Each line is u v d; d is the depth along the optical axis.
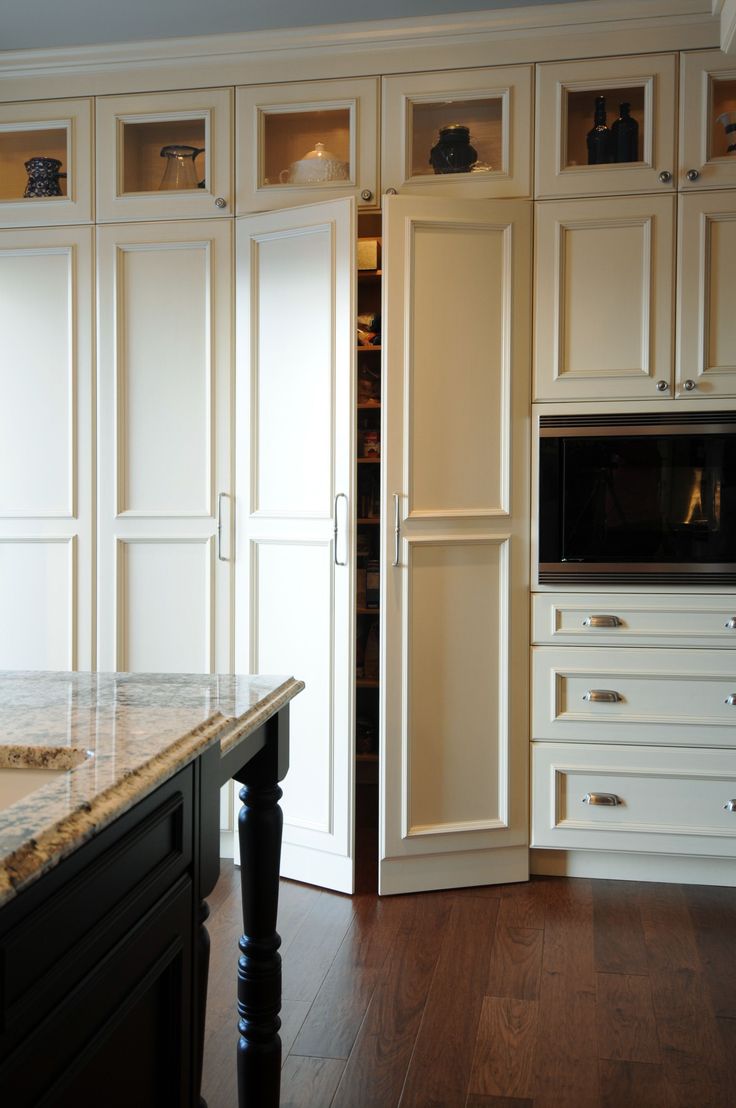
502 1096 1.90
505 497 3.03
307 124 3.23
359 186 3.14
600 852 3.13
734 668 2.99
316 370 3.01
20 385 3.34
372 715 3.53
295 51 3.15
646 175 3.01
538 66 3.05
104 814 0.93
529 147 3.06
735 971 2.46
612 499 3.02
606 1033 2.14
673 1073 1.98
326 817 3.03
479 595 3.03
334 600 2.99
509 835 3.06
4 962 0.78
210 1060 2.02
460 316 2.99
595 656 3.04
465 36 3.06
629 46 3.01
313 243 3.01
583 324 3.05
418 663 2.99
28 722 1.32
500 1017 2.21
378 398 3.49
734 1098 1.89
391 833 2.97
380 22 3.07
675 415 3.00
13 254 3.32
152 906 1.11
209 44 3.17
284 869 3.16
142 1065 1.11
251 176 3.19
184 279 3.25
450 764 3.02
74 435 3.31
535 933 2.69
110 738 1.22
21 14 3.03
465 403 3.01
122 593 3.30
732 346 3.00
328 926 2.74
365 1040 2.11
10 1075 0.79
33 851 0.80
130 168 3.31
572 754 3.05
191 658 3.27
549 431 3.03
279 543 3.12
